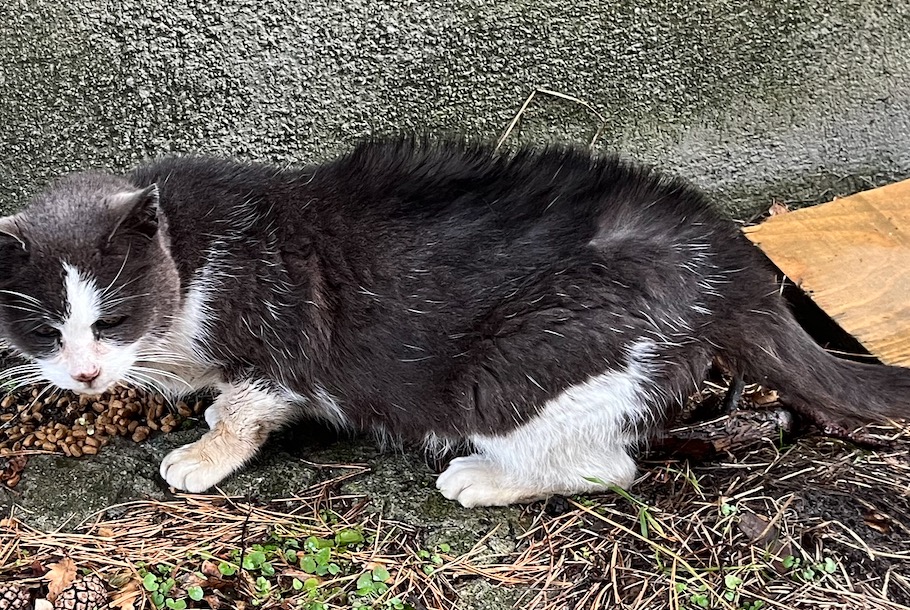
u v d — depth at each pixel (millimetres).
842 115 1186
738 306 899
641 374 896
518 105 1146
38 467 941
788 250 1088
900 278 1057
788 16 1134
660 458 971
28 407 995
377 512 927
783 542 897
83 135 1092
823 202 1208
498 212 905
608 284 881
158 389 985
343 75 1106
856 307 1035
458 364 907
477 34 1106
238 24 1068
